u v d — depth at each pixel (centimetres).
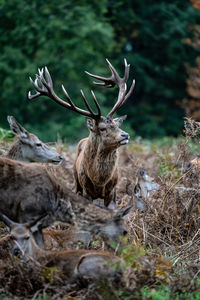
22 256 1046
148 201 1429
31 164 1206
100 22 4638
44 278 1012
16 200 1169
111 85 1566
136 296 957
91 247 1242
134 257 1028
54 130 3931
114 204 1499
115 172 1471
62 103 1466
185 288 998
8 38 4372
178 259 1157
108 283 977
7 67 4222
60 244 1184
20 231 1063
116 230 1164
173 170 1609
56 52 4412
